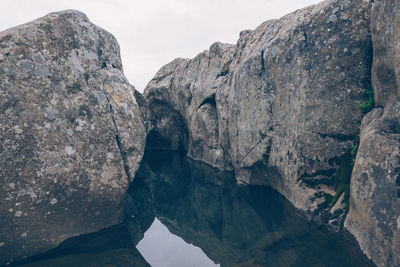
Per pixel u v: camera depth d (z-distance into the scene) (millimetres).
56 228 3037
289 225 3568
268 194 5020
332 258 2627
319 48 3795
